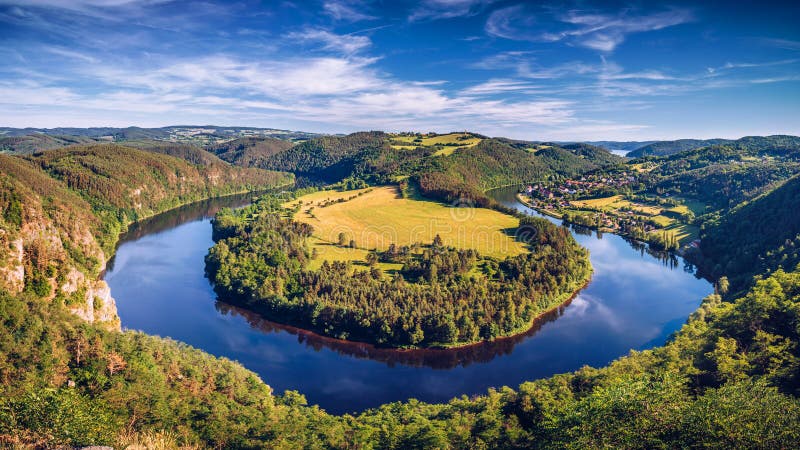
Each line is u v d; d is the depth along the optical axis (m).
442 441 58.53
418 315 111.00
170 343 90.38
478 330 112.19
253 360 103.88
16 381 60.22
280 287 129.75
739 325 74.75
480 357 106.62
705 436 41.47
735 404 44.09
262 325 121.25
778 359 62.19
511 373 99.88
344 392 92.31
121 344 76.56
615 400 46.91
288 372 99.38
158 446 50.28
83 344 72.44
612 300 139.75
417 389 93.81
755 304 76.31
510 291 126.38
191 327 119.06
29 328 71.75
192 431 58.81
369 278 130.62
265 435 60.66
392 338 110.31
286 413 71.19
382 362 104.31
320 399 89.81
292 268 140.75
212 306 132.38
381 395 91.62
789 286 82.19
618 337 115.75
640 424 43.94
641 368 70.12
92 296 104.69
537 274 136.88
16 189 108.75
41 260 95.88
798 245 128.12
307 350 109.06
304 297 122.75
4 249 89.38
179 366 77.00
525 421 64.12
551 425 52.00
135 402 61.06
